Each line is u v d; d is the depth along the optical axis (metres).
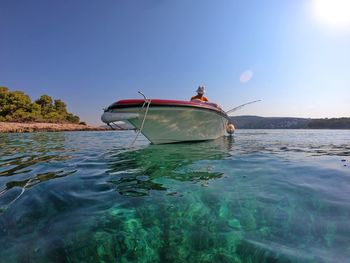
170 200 2.29
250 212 1.99
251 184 2.81
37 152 6.35
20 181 3.10
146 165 4.07
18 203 2.25
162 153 5.45
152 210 2.06
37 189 2.70
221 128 9.29
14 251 1.48
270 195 2.40
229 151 5.78
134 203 2.23
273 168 3.75
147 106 5.48
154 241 1.58
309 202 2.20
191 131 7.12
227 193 2.47
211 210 2.04
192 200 2.28
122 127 5.99
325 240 1.55
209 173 3.42
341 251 1.43
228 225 1.77
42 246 1.53
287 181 2.95
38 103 58.38
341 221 1.81
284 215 1.93
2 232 1.70
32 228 1.76
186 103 6.20
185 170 3.64
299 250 1.45
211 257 1.41
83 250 1.49
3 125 30.22
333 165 4.02
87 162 4.54
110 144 8.83
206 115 7.09
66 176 3.35
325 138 11.84
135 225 1.79
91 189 2.69
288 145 7.69
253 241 1.55
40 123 41.19
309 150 6.30
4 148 7.58
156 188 2.69
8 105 48.12
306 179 3.04
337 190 2.56
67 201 2.30
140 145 7.85
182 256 1.42
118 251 1.48
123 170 3.71
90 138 13.70
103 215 1.97
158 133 6.50
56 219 1.90
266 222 1.81
